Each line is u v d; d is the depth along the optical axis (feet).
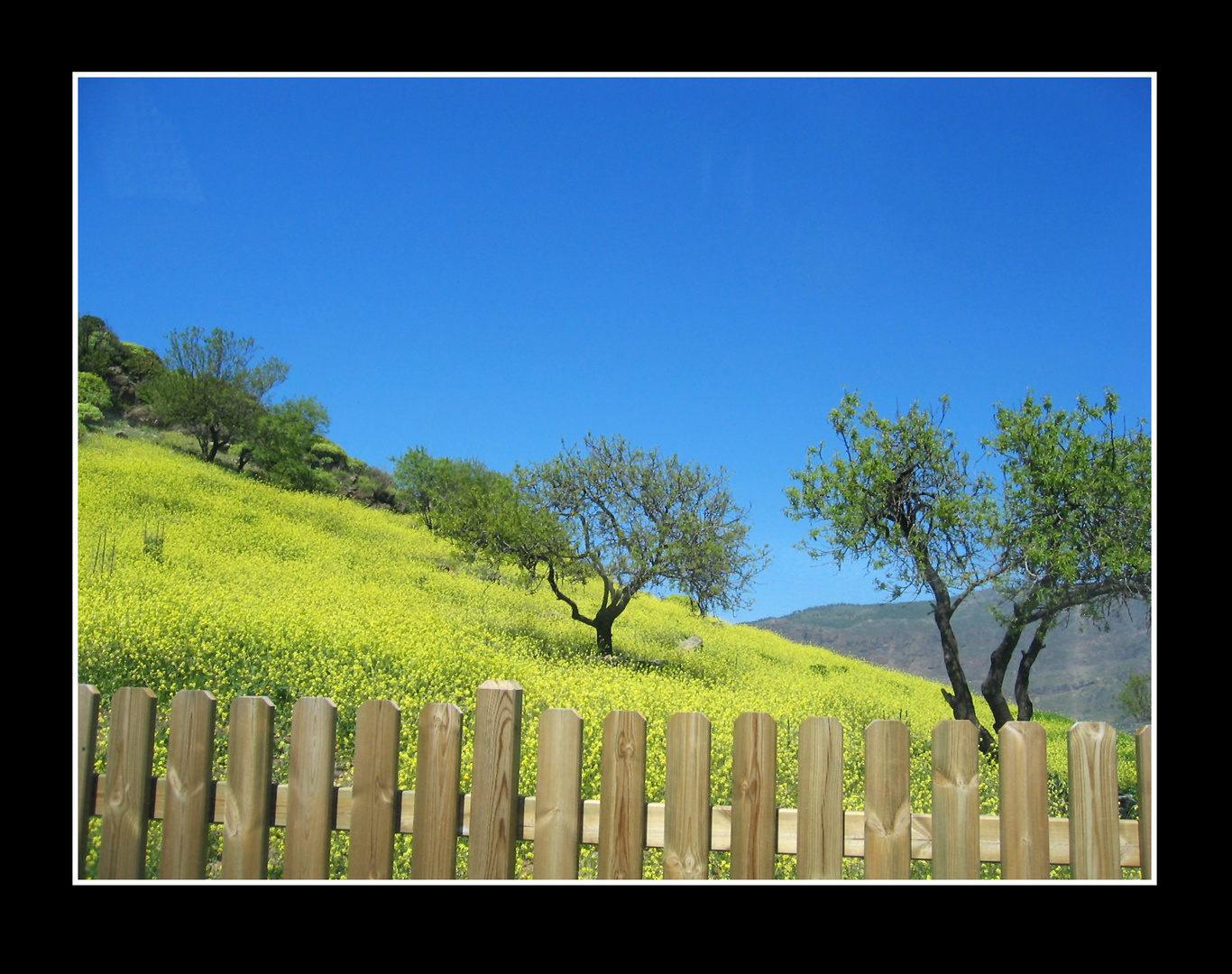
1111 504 40.14
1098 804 9.25
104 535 58.54
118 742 10.38
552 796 9.57
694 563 65.36
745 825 9.34
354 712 29.32
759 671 72.38
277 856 16.24
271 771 10.11
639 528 66.59
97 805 10.39
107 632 33.42
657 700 41.34
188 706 10.27
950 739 9.37
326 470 148.66
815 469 45.78
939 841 9.27
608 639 65.82
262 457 122.83
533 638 62.39
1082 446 40.29
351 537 92.58
